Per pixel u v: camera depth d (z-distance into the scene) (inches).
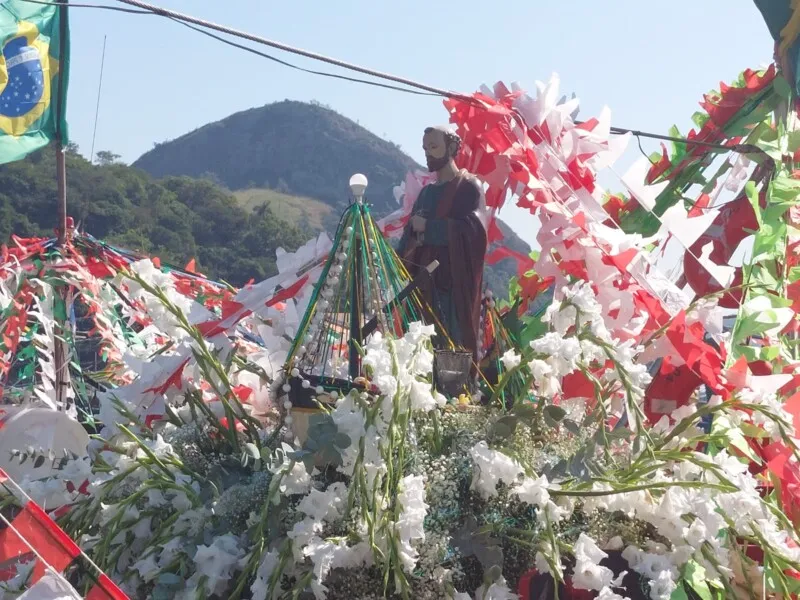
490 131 223.5
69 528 169.6
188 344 186.4
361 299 187.8
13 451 188.2
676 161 276.8
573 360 161.6
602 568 143.3
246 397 191.8
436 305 209.5
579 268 205.3
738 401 171.0
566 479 157.1
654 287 210.7
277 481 149.8
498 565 148.3
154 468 168.7
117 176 1416.1
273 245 1507.1
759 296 207.2
